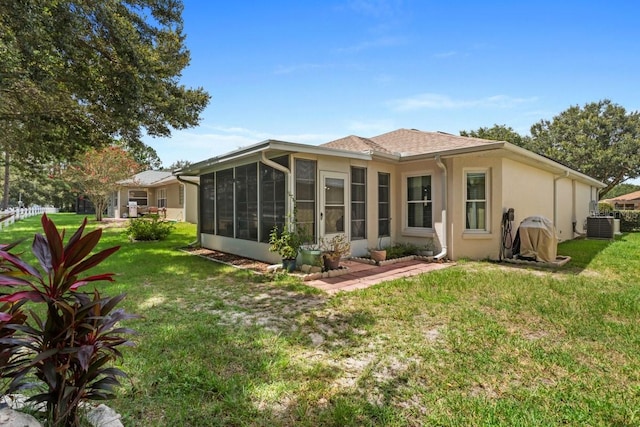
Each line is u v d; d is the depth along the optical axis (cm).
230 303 447
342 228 764
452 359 287
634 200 2728
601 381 250
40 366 147
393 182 886
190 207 1908
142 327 354
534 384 247
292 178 673
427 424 203
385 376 260
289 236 643
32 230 1455
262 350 302
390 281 558
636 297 456
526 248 742
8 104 764
